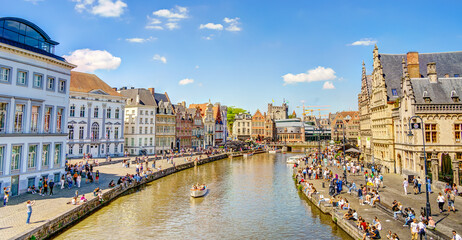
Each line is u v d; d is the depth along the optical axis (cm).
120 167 5550
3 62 2984
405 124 4169
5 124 3005
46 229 2267
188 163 6756
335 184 3681
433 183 3444
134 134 7894
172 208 3375
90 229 2614
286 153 11288
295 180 5016
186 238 2484
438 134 3784
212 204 3562
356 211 2797
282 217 3036
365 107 6450
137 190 4275
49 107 3566
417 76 4766
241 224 2839
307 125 15438
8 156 3003
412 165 4016
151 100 8375
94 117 6725
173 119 9019
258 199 3812
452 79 4097
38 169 3359
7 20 3147
